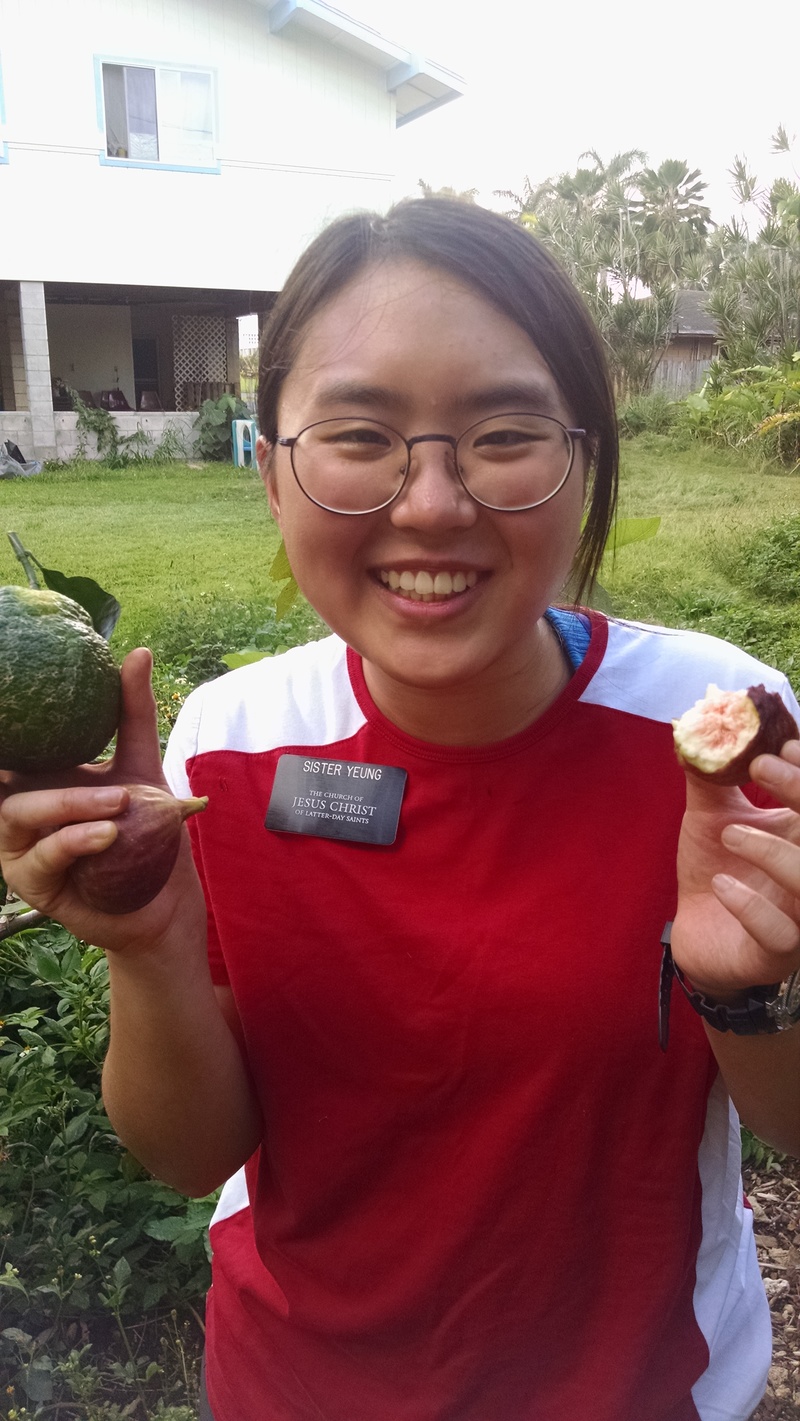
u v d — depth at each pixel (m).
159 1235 0.98
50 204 6.52
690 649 0.58
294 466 0.48
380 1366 0.57
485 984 0.53
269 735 0.59
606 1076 0.52
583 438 0.48
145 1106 0.57
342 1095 0.57
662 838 0.53
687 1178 0.54
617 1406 0.54
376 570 0.48
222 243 6.93
